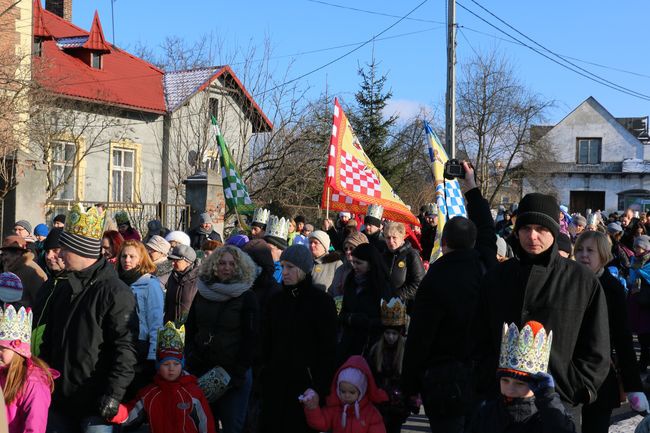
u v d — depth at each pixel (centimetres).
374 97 3494
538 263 373
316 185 2486
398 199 1062
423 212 1703
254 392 621
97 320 457
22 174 1348
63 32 3073
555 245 372
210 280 553
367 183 1036
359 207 1053
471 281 469
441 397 456
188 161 2659
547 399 330
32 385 428
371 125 3481
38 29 2423
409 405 552
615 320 445
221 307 549
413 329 473
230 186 1570
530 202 371
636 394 434
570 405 359
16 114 1620
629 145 5631
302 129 2473
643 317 966
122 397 459
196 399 504
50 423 459
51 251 597
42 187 1388
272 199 2352
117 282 470
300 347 514
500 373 344
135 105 2717
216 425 595
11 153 1373
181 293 712
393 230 716
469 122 4475
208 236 1231
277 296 528
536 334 338
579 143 5722
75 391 454
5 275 652
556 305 362
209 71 2944
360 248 616
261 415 527
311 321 513
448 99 1752
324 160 2470
